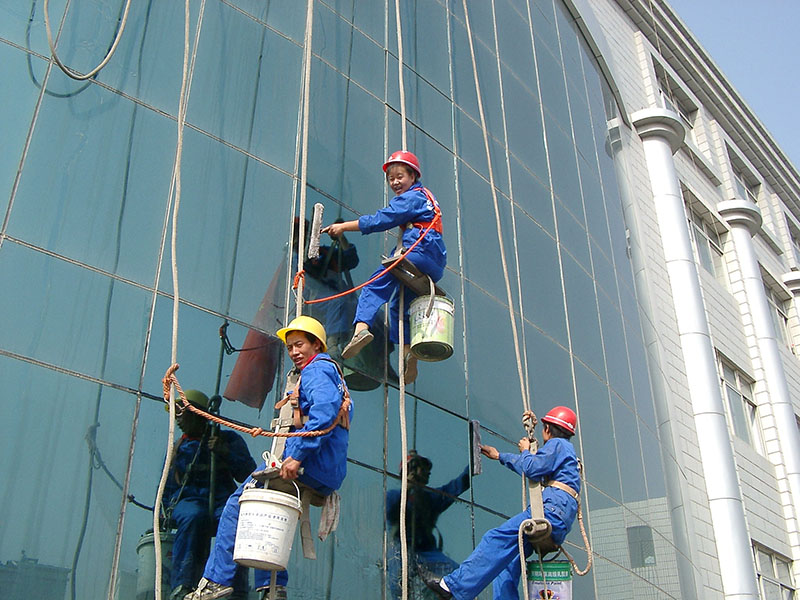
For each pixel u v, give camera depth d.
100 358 7.67
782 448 25.19
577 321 14.55
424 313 9.34
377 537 8.95
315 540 8.38
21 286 7.46
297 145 10.25
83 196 8.15
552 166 15.98
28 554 6.71
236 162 9.52
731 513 19.61
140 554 7.25
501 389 11.77
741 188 33.16
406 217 9.33
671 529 15.45
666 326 21.39
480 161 13.60
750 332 27.03
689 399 21.12
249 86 10.09
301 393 7.26
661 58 29.89
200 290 8.59
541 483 9.25
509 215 13.77
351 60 11.71
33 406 7.15
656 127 25.00
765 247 32.34
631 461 14.63
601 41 21.55
